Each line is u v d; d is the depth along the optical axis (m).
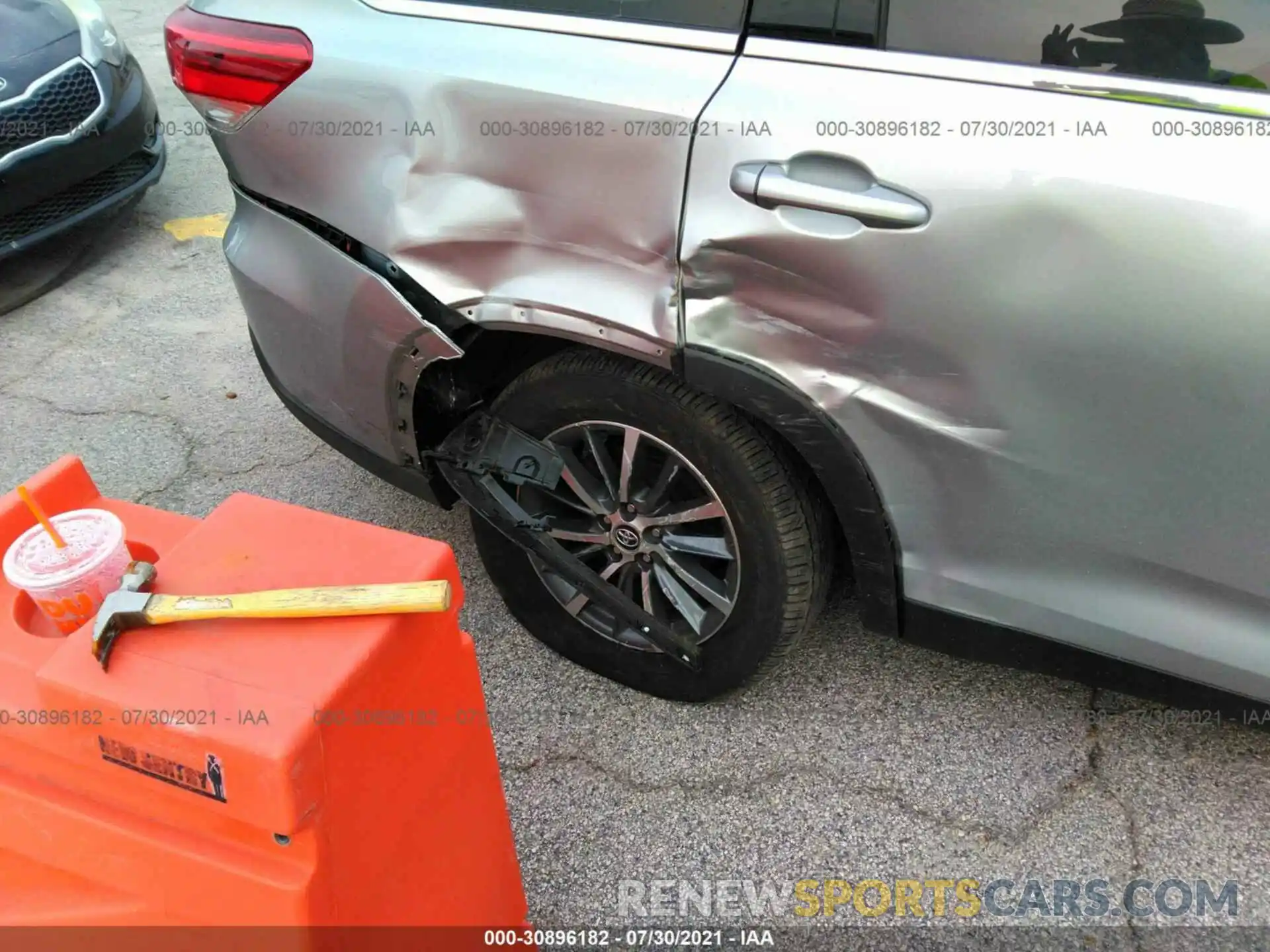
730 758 1.95
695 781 1.91
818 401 1.51
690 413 1.64
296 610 1.00
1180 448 1.36
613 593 1.88
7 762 1.07
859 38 1.38
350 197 1.74
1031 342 1.36
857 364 1.46
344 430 2.05
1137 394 1.34
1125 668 1.60
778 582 1.73
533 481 1.87
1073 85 1.29
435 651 1.10
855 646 2.17
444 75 1.60
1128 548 1.49
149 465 2.84
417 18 1.68
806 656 2.15
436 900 1.20
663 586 1.90
